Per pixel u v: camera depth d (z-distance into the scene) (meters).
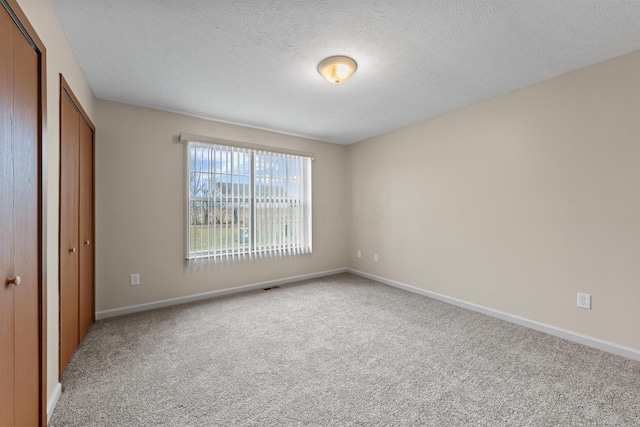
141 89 2.70
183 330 2.57
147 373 1.89
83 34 1.88
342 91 2.77
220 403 1.60
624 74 2.10
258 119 3.58
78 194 2.24
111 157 2.91
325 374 1.89
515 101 2.73
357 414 1.52
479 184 3.03
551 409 1.55
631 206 2.07
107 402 1.61
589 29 1.82
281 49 2.07
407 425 1.44
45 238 1.44
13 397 1.13
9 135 1.10
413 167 3.77
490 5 1.61
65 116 1.89
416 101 3.02
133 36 1.91
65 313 1.91
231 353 2.17
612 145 2.15
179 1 1.58
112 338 2.41
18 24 1.18
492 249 2.92
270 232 4.04
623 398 1.63
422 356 2.12
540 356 2.12
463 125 3.18
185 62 2.24
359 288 3.95
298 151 4.27
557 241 2.45
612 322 2.16
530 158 2.62
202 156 3.46
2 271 1.05
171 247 3.25
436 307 3.19
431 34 1.89
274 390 1.72
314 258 4.52
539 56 2.14
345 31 1.86
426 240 3.60
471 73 2.41
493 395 1.67
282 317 2.89
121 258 2.96
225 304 3.28
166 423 1.45
